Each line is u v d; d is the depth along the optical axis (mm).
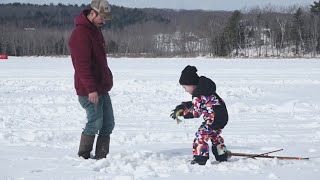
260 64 36688
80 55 5328
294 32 80812
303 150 6168
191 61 44000
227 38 82375
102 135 5723
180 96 14195
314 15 84562
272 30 83312
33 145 6691
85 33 5371
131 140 7273
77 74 5488
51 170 4746
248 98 13969
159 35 100312
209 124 5203
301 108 11297
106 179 4344
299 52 79312
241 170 4758
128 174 4562
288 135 7684
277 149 6254
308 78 21703
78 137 7555
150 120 9641
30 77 22859
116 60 48031
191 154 5988
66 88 17125
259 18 87812
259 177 4445
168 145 6809
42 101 13156
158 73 25406
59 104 12516
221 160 5355
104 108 5676
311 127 8672
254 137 7449
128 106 11797
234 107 11344
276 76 23172
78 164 5059
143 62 41781
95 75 5484
